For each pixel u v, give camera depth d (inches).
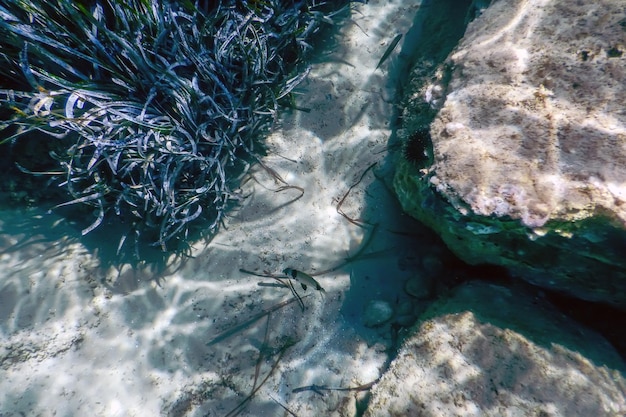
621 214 71.1
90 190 111.7
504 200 73.4
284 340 114.4
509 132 80.0
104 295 117.0
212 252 125.6
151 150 113.7
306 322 116.6
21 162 122.8
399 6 158.6
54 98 105.7
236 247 126.1
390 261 122.4
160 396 106.7
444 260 118.8
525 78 85.6
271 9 138.3
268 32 135.3
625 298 91.0
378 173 133.7
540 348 89.4
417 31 154.0
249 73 131.4
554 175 75.0
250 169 136.2
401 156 117.6
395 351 109.0
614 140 75.2
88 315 113.5
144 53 113.7
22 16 109.7
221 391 108.1
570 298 102.4
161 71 113.7
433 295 114.7
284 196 132.6
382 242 125.4
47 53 104.7
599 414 79.8
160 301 119.0
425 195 95.6
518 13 95.8
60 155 119.4
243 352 112.9
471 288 105.0
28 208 124.6
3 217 121.3
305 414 104.0
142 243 124.8
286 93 137.3
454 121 84.9
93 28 111.7
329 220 129.4
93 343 110.6
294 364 111.1
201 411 105.3
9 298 110.0
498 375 86.4
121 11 113.3
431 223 108.0
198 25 130.3
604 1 87.1
